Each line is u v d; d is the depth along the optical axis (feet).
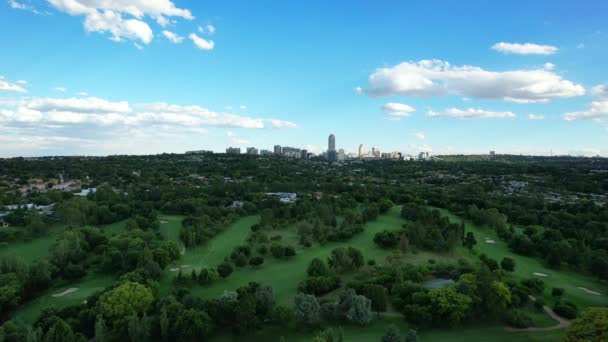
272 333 272.51
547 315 301.22
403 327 277.23
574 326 225.76
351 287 326.44
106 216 563.07
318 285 327.88
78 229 478.59
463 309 271.08
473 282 301.43
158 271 354.13
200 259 434.30
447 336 264.11
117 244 428.56
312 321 272.31
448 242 446.19
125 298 274.36
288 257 435.94
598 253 412.57
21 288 317.42
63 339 228.63
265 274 387.14
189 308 277.64
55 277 365.81
